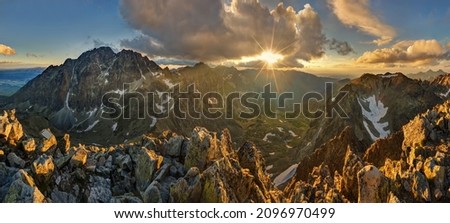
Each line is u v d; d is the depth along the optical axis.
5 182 47.44
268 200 64.69
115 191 55.84
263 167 78.50
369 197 71.38
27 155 54.22
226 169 58.97
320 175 107.12
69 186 51.94
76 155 55.44
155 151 65.94
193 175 55.94
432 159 74.75
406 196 70.44
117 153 64.12
